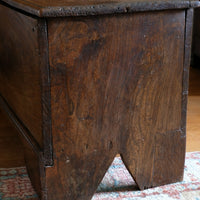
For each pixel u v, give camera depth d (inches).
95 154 53.7
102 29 48.3
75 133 51.4
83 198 55.2
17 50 56.6
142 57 52.0
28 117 55.9
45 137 49.9
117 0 50.4
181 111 57.7
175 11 51.9
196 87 109.3
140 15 49.9
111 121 53.2
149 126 56.1
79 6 45.4
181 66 55.1
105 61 49.9
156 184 59.9
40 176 51.4
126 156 56.1
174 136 58.5
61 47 46.9
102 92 51.2
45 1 49.5
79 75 49.1
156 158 58.3
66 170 52.6
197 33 124.0
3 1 61.0
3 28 64.0
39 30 45.3
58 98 48.9
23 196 56.8
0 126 83.6
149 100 54.6
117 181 61.3
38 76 48.0
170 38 52.9
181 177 61.4
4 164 67.3
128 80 52.2
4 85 72.2
